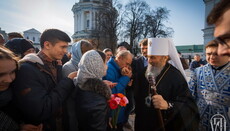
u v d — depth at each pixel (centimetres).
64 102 141
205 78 170
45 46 147
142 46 317
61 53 149
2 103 101
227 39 46
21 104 111
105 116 132
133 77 242
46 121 140
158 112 150
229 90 147
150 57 173
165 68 170
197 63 537
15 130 109
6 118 105
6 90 103
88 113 123
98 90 129
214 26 48
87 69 136
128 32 2869
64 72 183
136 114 189
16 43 216
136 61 324
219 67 159
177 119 140
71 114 137
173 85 160
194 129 135
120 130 231
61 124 145
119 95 181
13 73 105
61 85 133
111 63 236
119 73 232
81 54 190
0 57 94
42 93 119
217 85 157
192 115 139
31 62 128
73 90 144
